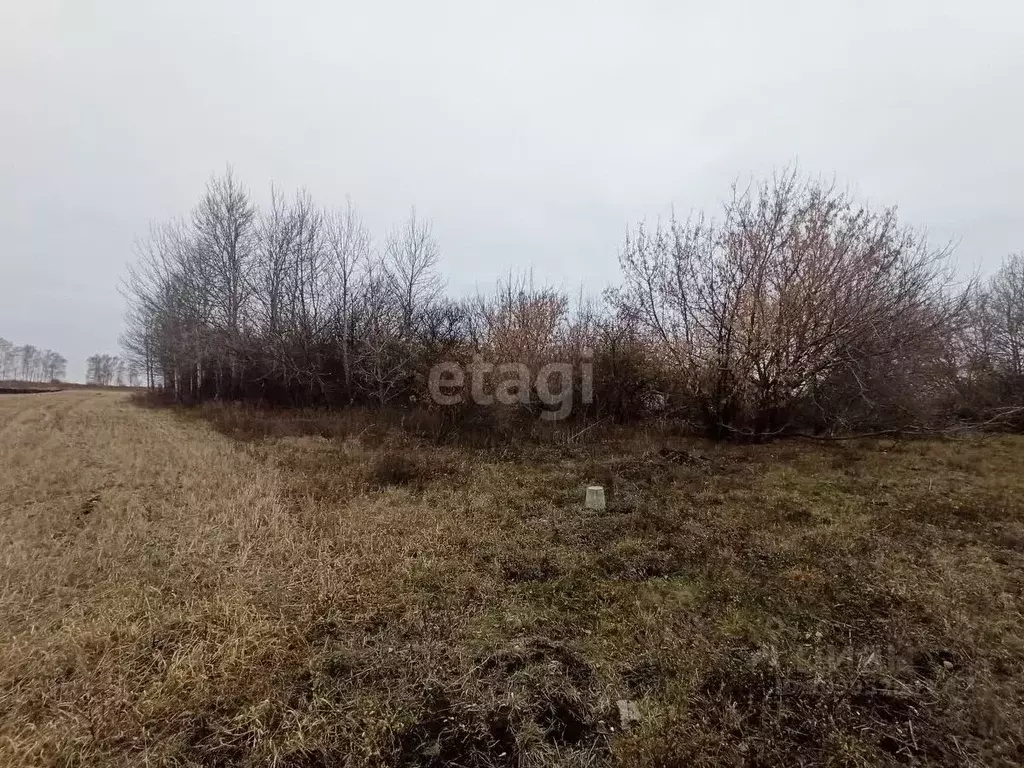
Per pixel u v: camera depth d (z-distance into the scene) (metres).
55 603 3.45
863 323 9.59
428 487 6.78
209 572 3.98
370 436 11.30
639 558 4.43
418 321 17.75
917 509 5.65
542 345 14.46
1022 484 6.76
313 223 19.42
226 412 16.27
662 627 3.30
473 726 2.43
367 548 4.52
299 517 5.36
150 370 27.86
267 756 2.23
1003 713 2.45
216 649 2.94
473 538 4.88
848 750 2.27
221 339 20.28
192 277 21.38
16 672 2.69
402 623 3.33
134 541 4.57
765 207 10.15
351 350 18.02
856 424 11.11
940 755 2.25
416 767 2.20
